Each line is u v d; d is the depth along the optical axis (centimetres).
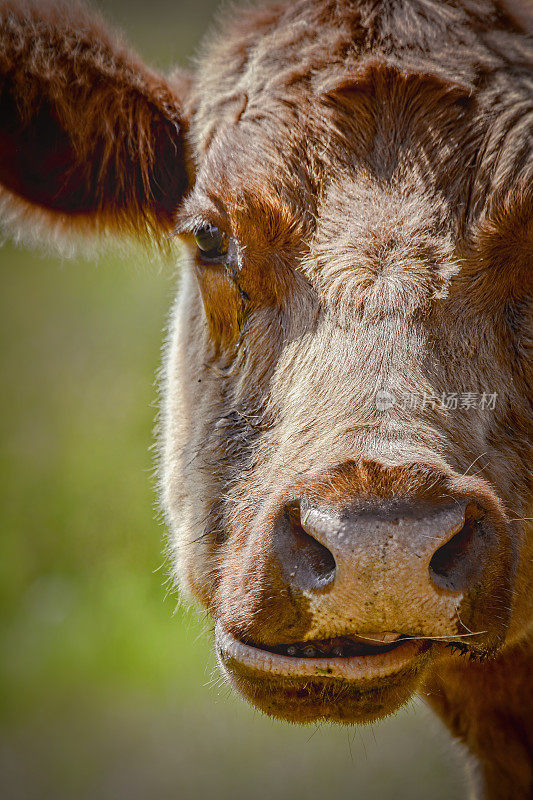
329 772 1866
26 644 2194
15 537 2412
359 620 782
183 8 2669
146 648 2158
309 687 845
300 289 935
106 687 2106
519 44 1005
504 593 830
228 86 1061
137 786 1828
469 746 1204
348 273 891
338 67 991
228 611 884
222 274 1002
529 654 1079
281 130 968
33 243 1190
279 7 1105
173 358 1188
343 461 794
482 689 1131
